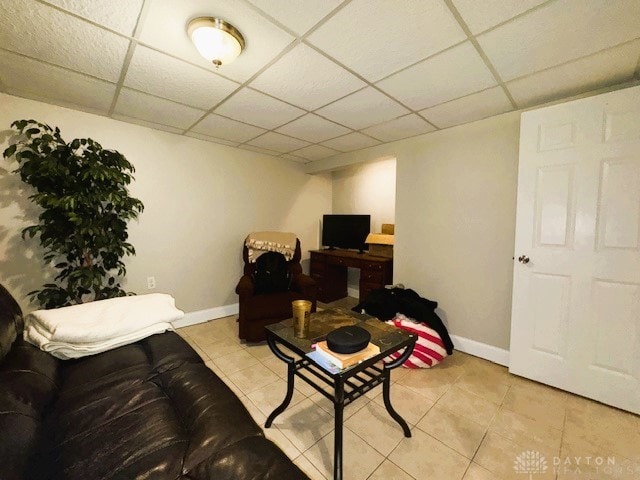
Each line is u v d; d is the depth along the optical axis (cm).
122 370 115
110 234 205
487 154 219
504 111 207
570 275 173
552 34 122
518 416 156
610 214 159
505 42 129
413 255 270
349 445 136
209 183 298
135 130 246
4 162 192
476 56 140
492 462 127
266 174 349
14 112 192
